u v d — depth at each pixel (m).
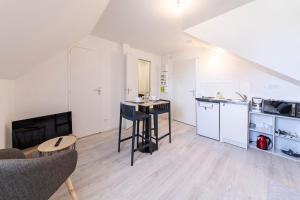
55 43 1.99
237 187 1.70
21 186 0.85
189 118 4.44
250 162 2.24
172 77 4.97
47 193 0.97
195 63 4.22
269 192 1.62
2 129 2.02
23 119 2.23
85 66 3.21
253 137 2.96
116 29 2.93
